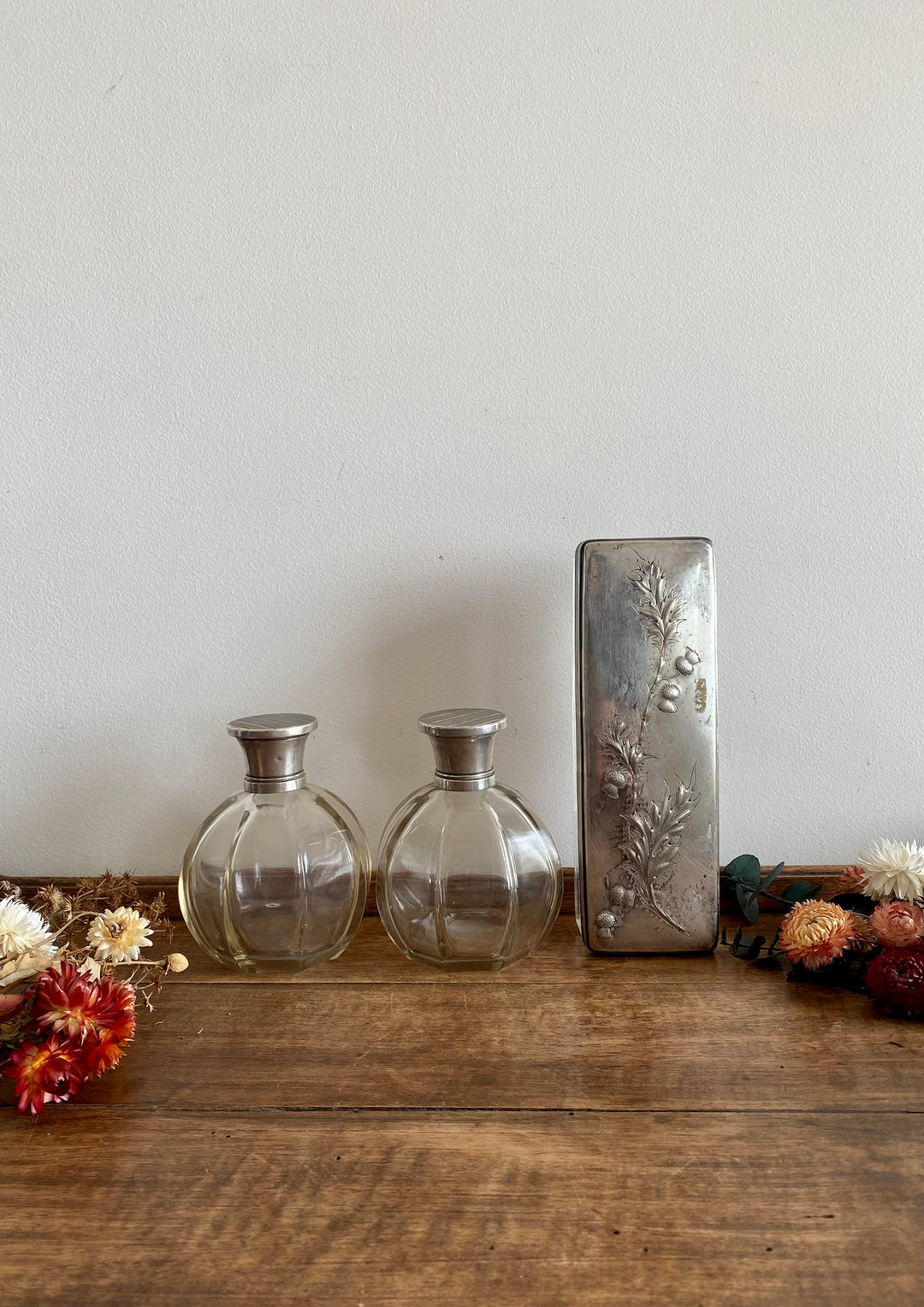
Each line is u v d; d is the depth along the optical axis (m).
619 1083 0.57
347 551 0.83
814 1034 0.62
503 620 0.84
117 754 0.85
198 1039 0.63
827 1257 0.44
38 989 0.58
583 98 0.79
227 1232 0.46
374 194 0.80
